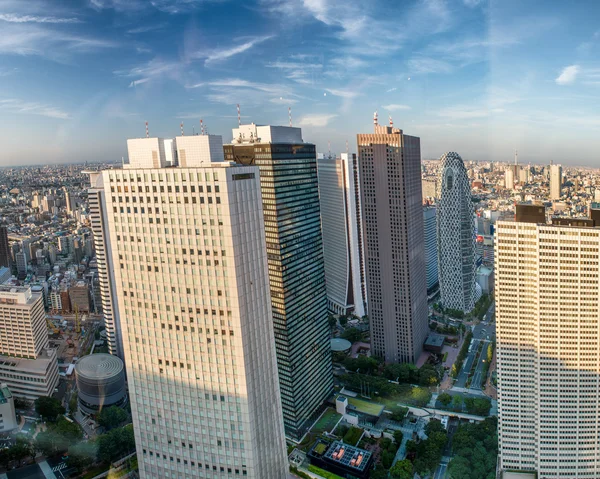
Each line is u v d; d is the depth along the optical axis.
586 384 182.62
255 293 137.00
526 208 183.38
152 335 140.75
